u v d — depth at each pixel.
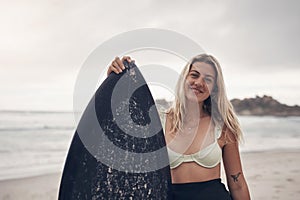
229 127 2.31
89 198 1.91
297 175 6.14
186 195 2.20
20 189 5.80
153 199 1.99
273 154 7.14
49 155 7.60
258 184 5.72
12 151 7.68
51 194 5.68
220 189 2.25
